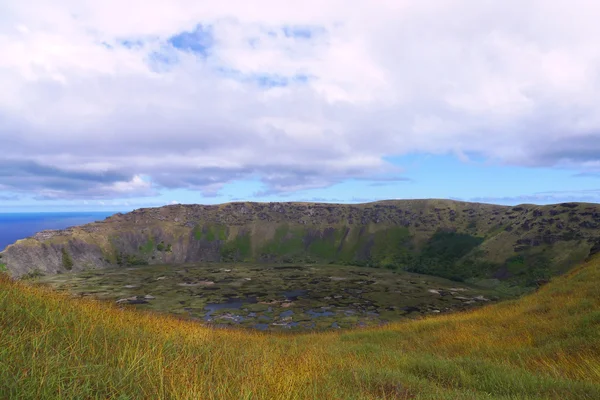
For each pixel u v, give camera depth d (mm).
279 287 149000
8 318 6250
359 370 9922
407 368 11797
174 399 4375
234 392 5145
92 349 5816
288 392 5465
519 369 10773
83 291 135000
